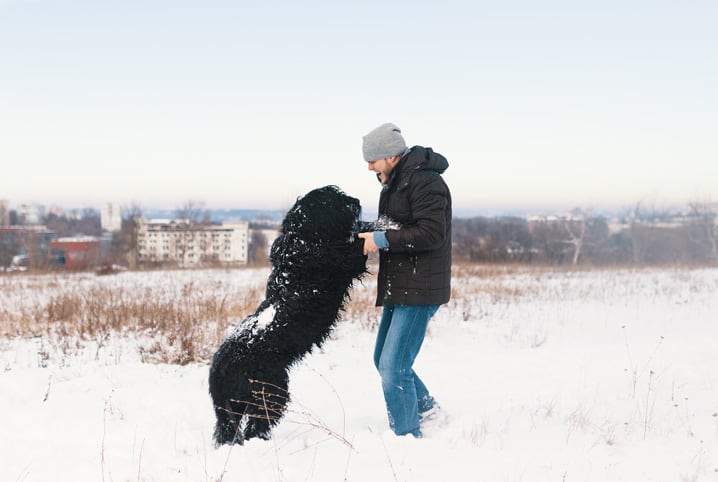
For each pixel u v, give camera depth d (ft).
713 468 9.49
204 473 9.61
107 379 18.17
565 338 25.58
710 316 31.50
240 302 33.40
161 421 13.47
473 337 26.05
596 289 44.86
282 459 10.27
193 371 19.71
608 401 14.46
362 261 11.02
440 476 9.33
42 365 20.27
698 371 17.61
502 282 50.85
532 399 15.17
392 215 11.27
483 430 11.87
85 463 10.03
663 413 13.10
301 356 11.44
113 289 42.93
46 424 12.73
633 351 21.57
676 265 82.02
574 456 10.25
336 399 16.06
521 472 9.44
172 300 31.73
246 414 11.15
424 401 13.00
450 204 11.44
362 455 10.48
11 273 66.80
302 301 10.85
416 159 11.10
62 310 29.73
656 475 9.28
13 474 9.65
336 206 10.87
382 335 12.35
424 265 11.18
